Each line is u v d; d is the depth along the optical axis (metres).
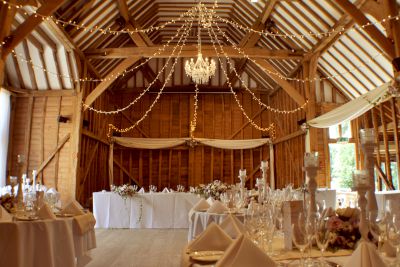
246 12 9.29
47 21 6.46
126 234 6.82
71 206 3.86
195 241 1.94
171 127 12.26
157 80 12.29
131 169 11.89
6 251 2.66
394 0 5.23
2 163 8.02
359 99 6.90
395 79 5.19
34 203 3.28
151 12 9.59
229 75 12.38
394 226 1.52
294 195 4.17
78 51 8.11
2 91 8.08
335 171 11.38
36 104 8.47
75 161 8.16
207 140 11.87
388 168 8.01
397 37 5.26
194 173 11.98
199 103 12.47
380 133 9.02
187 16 9.97
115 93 12.24
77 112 8.37
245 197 4.68
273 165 11.77
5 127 8.14
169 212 7.70
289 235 1.88
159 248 5.50
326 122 7.93
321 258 1.49
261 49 8.61
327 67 9.13
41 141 8.30
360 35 7.14
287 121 10.88
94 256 4.93
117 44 9.97
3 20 5.09
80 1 6.97
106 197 7.69
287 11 8.02
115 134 11.83
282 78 8.83
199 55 6.89
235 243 1.42
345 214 1.95
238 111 12.44
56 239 3.10
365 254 1.25
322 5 7.14
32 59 7.96
